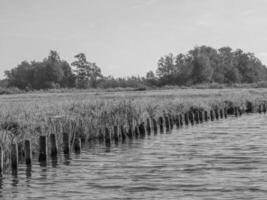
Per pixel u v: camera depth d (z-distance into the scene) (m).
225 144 36.00
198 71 182.88
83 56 193.50
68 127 35.31
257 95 78.06
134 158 30.84
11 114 33.75
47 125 33.44
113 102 43.41
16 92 141.12
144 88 145.88
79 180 24.78
